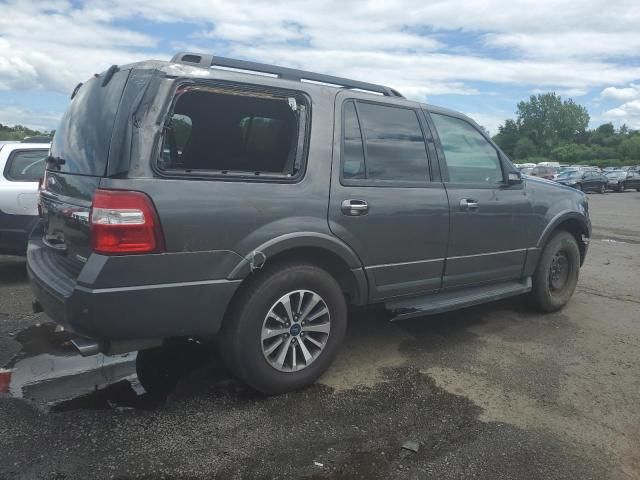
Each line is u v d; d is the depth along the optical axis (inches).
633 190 1681.8
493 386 144.8
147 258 111.0
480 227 175.3
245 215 122.2
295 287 132.0
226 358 129.3
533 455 112.5
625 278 287.1
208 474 102.1
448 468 106.8
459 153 174.1
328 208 135.9
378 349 169.3
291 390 136.2
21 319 188.5
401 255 153.4
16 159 241.1
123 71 122.0
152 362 151.9
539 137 5024.6
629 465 110.6
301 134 135.0
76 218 119.0
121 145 110.7
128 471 102.0
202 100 137.5
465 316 207.2
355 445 113.7
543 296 207.5
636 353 173.0
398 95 166.2
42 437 112.2
